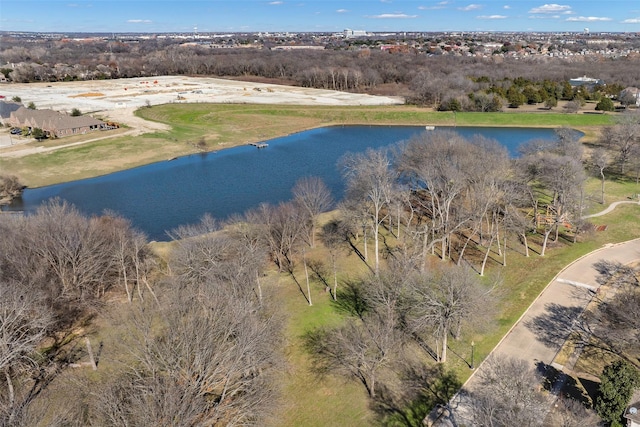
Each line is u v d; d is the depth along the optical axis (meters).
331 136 152.88
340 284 63.22
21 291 46.75
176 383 35.53
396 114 173.88
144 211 94.19
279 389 42.59
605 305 55.75
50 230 59.56
